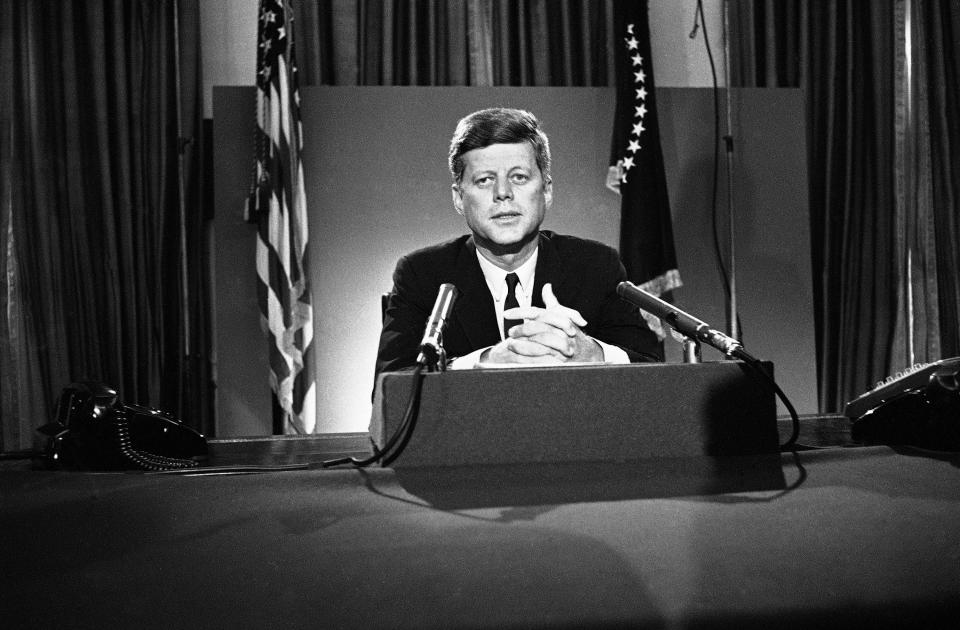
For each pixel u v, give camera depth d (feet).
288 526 2.68
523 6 12.12
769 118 11.80
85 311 11.43
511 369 3.52
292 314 10.52
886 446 3.73
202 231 11.91
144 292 11.52
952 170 12.46
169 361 11.62
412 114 11.37
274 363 10.44
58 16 11.48
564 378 3.52
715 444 3.59
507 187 5.92
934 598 2.19
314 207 11.23
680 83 12.53
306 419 10.60
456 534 2.57
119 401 4.25
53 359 11.32
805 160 11.79
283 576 2.30
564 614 2.09
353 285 11.20
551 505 2.85
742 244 11.66
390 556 2.41
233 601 2.17
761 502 2.86
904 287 12.46
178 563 2.40
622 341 6.05
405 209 11.31
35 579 2.32
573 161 11.51
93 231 11.48
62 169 11.47
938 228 12.46
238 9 12.21
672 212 11.63
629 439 3.54
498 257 6.18
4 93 11.36
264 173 10.55
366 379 11.12
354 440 5.44
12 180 11.35
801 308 11.68
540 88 11.51
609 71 12.18
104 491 3.15
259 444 5.24
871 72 12.41
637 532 2.57
